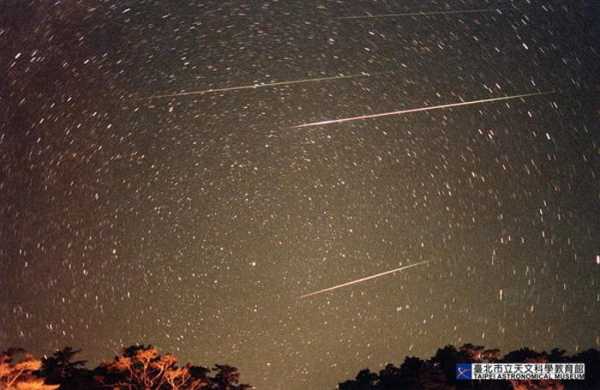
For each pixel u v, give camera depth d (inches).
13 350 682.2
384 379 1491.1
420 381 1393.9
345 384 1541.6
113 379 1056.8
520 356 1594.5
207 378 1224.8
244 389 1245.1
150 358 1078.4
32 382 608.7
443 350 1542.8
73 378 1040.8
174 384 1098.1
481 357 1535.4
